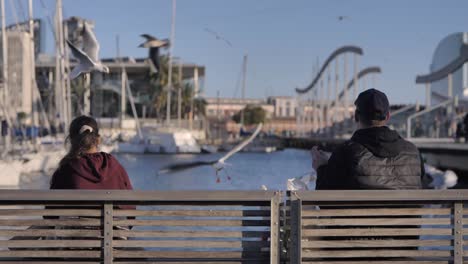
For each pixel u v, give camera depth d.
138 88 88.81
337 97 95.06
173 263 4.17
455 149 33.50
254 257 4.23
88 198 4.08
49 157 31.39
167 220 4.21
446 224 4.21
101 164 4.53
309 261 4.21
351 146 4.32
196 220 4.21
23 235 4.19
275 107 154.25
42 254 4.20
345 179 4.31
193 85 93.44
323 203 4.21
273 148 82.00
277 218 4.14
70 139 4.75
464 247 4.55
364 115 4.44
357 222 4.18
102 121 73.56
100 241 4.21
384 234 4.18
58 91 41.72
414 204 4.23
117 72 83.38
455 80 96.38
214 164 8.74
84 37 7.55
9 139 32.28
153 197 4.07
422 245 4.18
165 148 61.88
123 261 4.22
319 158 4.84
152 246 4.21
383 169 4.24
